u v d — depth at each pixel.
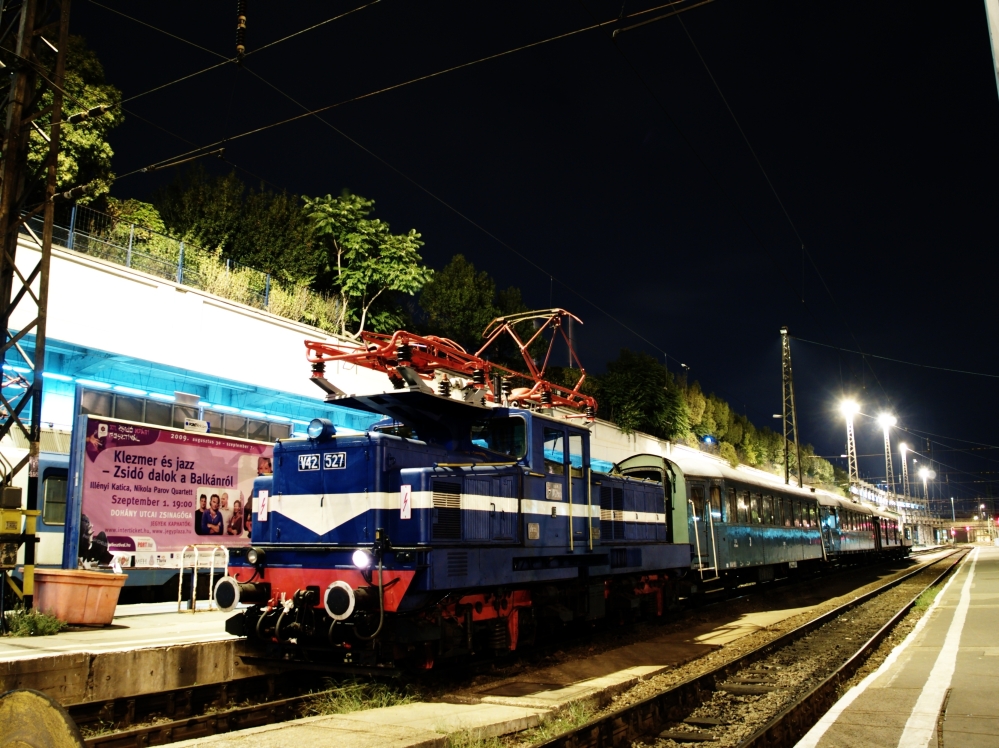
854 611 18.56
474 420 11.81
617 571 13.64
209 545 15.08
